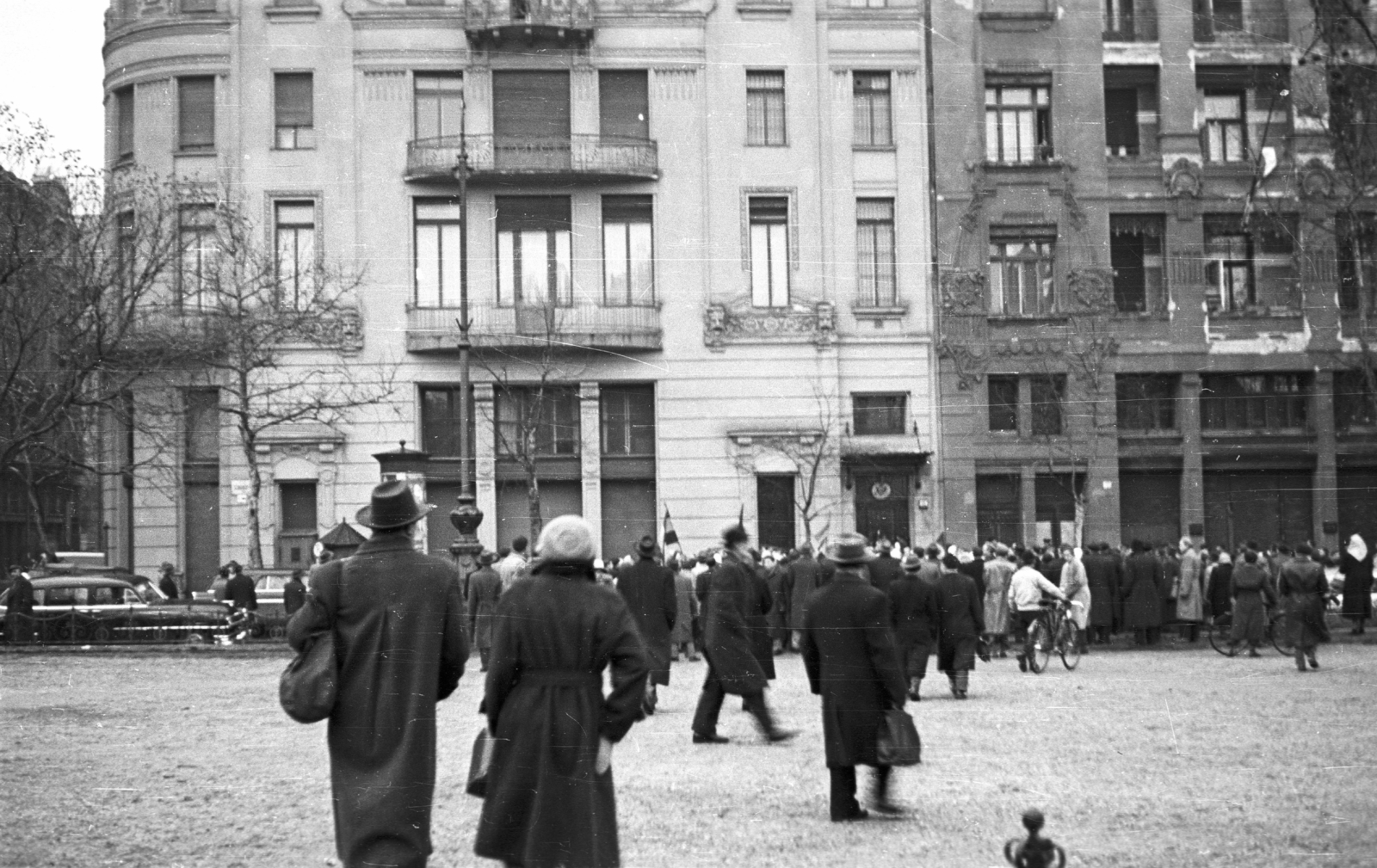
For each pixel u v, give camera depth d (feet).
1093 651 99.91
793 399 147.84
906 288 149.28
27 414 109.09
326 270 140.26
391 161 146.61
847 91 149.69
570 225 147.95
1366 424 152.46
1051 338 149.79
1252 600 92.48
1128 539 150.71
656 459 147.54
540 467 147.13
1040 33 151.43
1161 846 34.12
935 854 33.45
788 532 147.43
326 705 25.93
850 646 37.40
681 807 39.91
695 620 95.71
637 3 148.25
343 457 144.25
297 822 38.63
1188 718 59.21
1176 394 151.64
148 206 141.69
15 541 179.73
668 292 148.05
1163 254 152.15
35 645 104.06
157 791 43.68
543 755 26.58
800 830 36.52
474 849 27.32
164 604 109.70
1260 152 151.53
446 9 146.82
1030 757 48.57
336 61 146.82
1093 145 151.23
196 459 144.87
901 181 149.79
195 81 147.23
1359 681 74.84
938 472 147.95
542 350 145.38
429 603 26.66
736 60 149.07
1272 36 152.97
